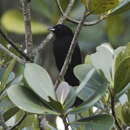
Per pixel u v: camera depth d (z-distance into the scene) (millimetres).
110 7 7273
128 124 6586
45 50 12359
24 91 5758
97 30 13398
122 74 6062
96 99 5730
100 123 5848
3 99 7137
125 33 13469
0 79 7324
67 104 5871
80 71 6156
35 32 12180
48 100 5770
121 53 6293
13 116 7520
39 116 7070
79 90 5898
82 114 7281
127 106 6641
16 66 9234
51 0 12383
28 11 7660
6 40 7492
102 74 6059
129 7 7492
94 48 13445
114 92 6141
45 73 5855
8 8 14625
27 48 7613
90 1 6988
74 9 10969
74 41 6676
